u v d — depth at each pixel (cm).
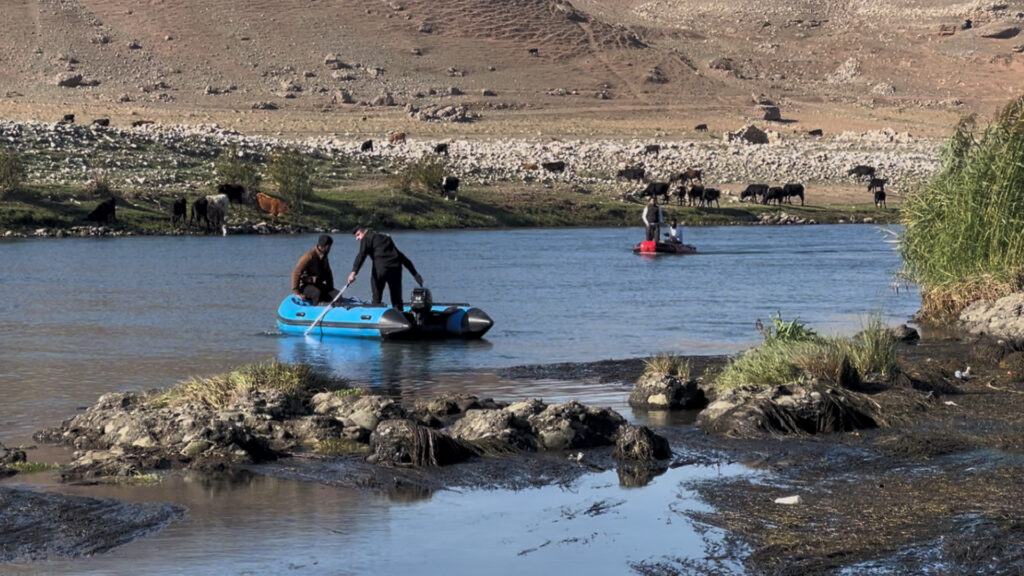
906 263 3212
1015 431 1520
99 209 6800
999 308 2720
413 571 1008
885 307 3344
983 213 2919
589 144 12694
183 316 3127
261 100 17562
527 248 5962
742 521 1135
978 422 1584
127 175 8200
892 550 1034
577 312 3219
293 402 1653
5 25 19725
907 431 1534
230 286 3994
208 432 1442
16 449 1459
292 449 1464
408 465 1380
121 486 1289
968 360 2138
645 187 9675
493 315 3148
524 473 1344
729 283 4106
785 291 3828
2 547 1064
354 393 1772
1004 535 1066
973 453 1408
